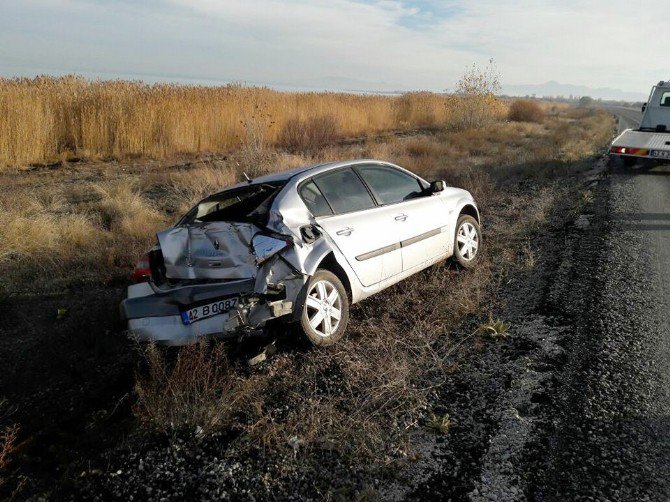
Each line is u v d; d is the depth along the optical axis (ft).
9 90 47.29
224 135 59.57
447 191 19.97
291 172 15.47
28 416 11.77
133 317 13.10
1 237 22.85
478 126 87.15
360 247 15.07
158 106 54.70
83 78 60.95
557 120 126.41
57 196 33.22
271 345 13.92
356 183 16.17
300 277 13.21
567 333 14.16
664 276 18.28
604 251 21.20
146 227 26.48
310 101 77.66
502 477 9.01
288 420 10.89
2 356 14.62
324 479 9.27
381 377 12.19
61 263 21.56
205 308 12.76
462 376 12.35
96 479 9.61
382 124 91.15
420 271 19.57
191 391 11.90
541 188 36.06
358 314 16.44
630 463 9.12
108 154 51.65
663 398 10.97
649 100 50.67
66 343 15.17
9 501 9.09
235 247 12.95
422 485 8.98
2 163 44.65
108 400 12.35
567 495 8.47
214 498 8.97
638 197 32.91
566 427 10.19
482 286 17.97
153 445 10.50
